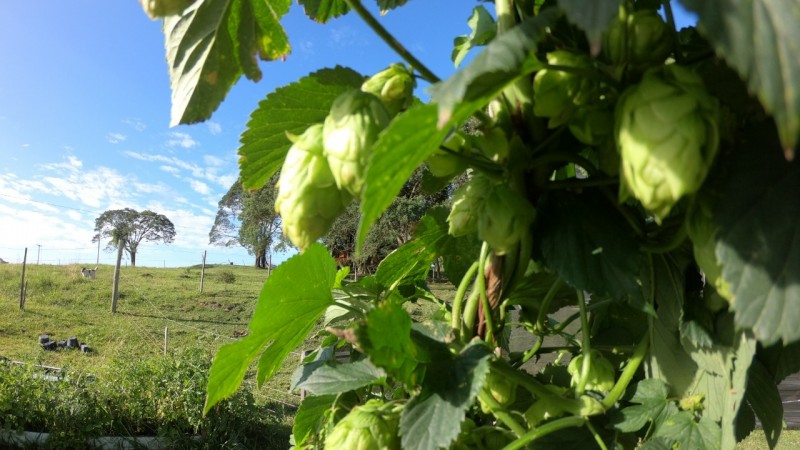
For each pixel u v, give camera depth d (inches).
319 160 29.8
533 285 45.0
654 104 22.8
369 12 31.7
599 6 19.6
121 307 755.4
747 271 22.0
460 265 53.9
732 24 17.3
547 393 35.8
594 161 42.8
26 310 677.3
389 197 25.9
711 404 35.5
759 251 22.1
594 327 49.6
